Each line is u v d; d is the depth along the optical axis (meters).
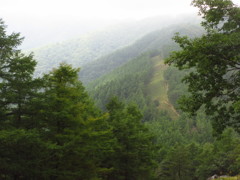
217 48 9.20
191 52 9.27
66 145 11.48
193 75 11.27
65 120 12.95
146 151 24.59
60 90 13.40
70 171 12.69
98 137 15.64
